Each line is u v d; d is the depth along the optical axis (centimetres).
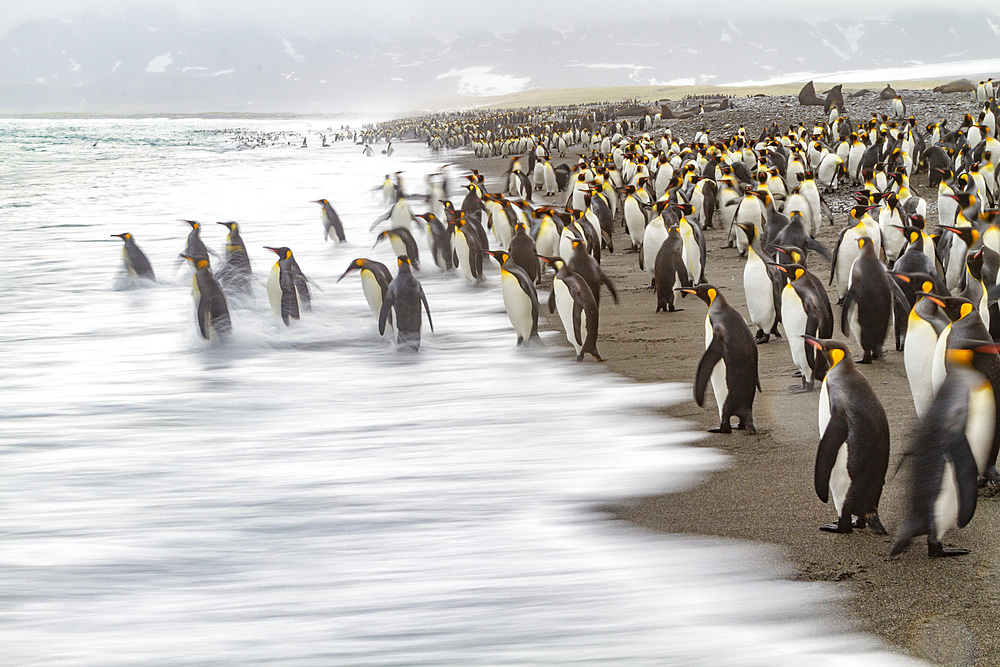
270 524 549
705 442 653
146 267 1452
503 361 938
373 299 1116
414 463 648
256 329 1102
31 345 1063
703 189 1856
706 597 441
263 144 8744
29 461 671
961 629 392
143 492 606
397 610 446
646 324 1056
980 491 516
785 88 13212
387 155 6550
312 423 750
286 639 427
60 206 2903
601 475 606
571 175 2695
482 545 512
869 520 487
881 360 802
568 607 441
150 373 931
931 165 2272
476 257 1386
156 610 454
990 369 444
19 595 470
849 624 406
